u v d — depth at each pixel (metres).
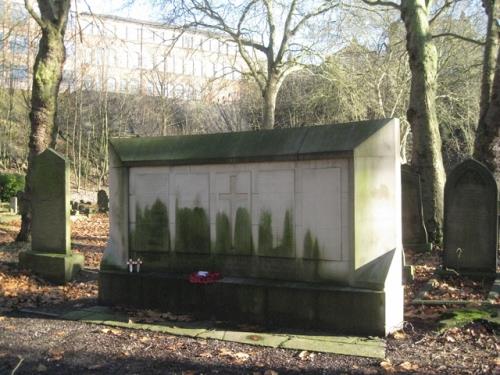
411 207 12.88
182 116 47.88
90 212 27.97
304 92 36.03
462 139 32.19
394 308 5.93
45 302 7.69
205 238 6.92
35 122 13.35
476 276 9.37
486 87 15.06
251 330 6.04
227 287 6.48
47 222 9.82
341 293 5.87
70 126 47.09
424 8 14.49
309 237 6.23
